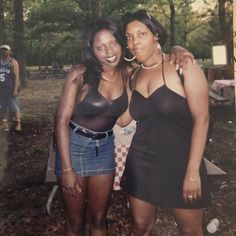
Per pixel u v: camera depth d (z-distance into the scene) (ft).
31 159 14.21
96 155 7.16
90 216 7.66
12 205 11.05
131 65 7.14
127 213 10.34
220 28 20.97
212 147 14.62
